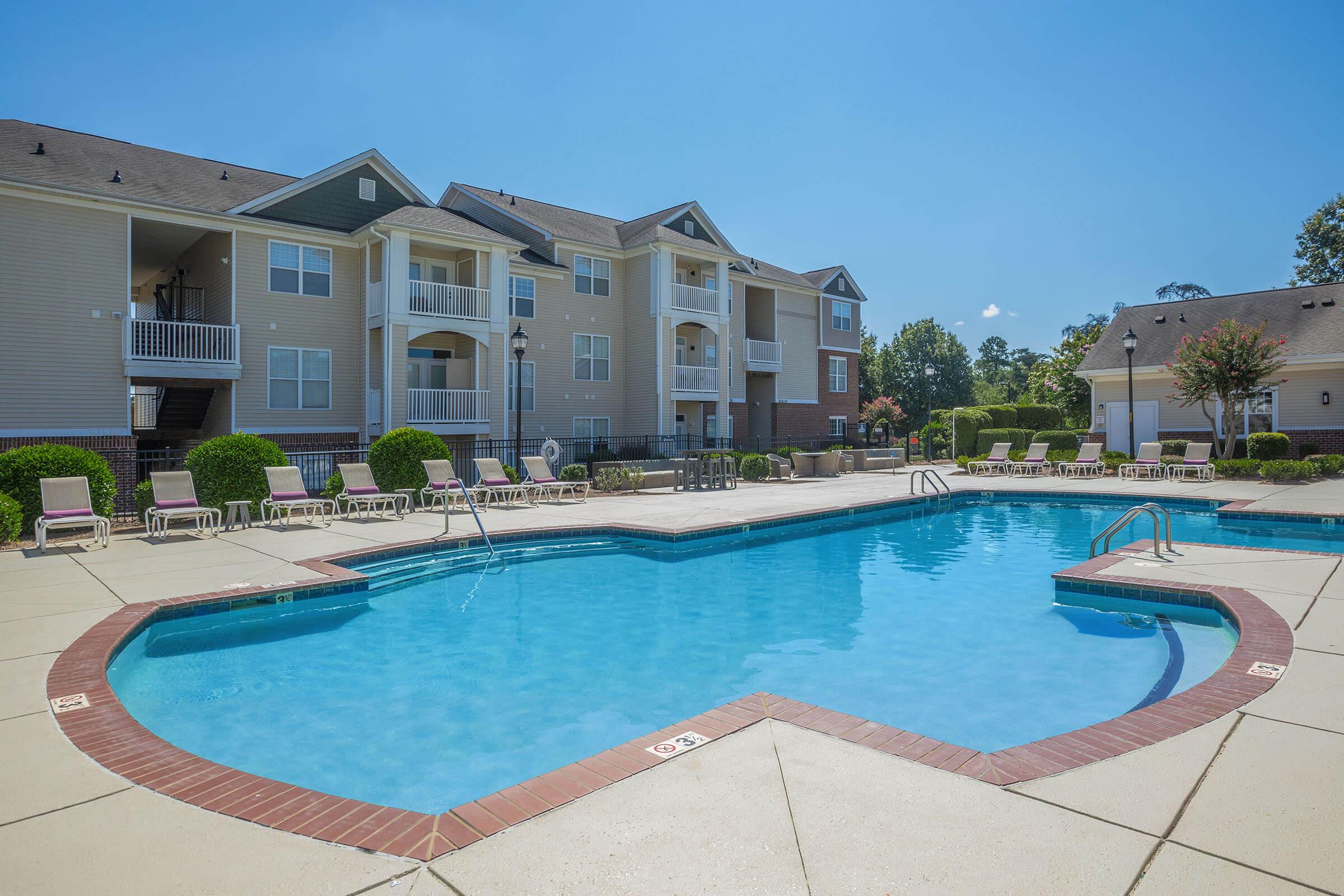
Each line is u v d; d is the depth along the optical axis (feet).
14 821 9.64
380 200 74.08
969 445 113.91
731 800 10.05
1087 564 28.45
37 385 55.31
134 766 11.43
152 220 60.44
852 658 20.62
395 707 17.24
